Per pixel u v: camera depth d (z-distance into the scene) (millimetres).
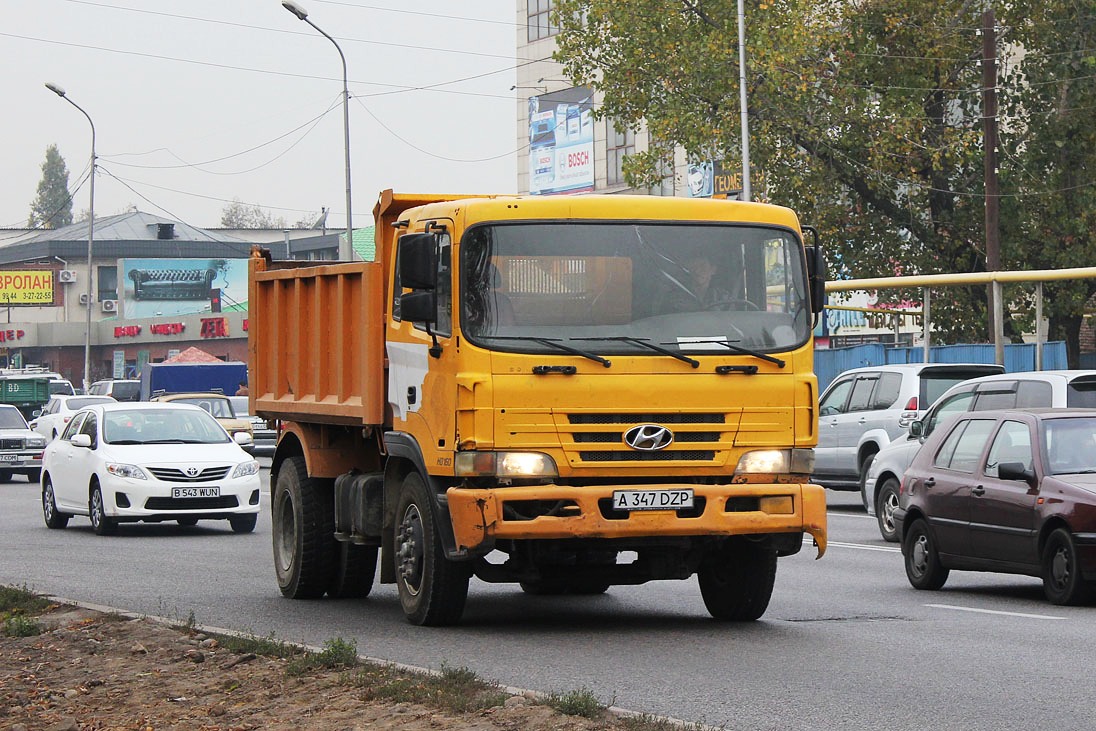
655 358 12062
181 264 114938
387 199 13641
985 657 11219
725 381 12195
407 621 13523
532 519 11805
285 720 8719
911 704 9281
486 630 12844
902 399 26891
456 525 11844
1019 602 15078
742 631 12758
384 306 13578
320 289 14711
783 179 47125
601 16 49875
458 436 11875
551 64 74875
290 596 15578
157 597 15750
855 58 46250
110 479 24141
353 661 10328
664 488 11961
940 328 48875
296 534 15422
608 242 12203
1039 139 46688
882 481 21969
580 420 11945
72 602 14438
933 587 16281
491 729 8164
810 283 12672
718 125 47031
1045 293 47375
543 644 11961
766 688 9859
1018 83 47344
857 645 11875
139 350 105000
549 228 12141
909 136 45875
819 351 44719
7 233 148500
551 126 75000
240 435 32406
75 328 107188
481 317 11914
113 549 21766
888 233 48062
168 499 24047
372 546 15242
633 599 15453
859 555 19844
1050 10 46469
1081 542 14422
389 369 13359
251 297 16797
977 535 15594
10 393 71000
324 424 14945
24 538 24000
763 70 45562
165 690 9875
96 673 10641
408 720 8469
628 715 8469
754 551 13086
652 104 49281
